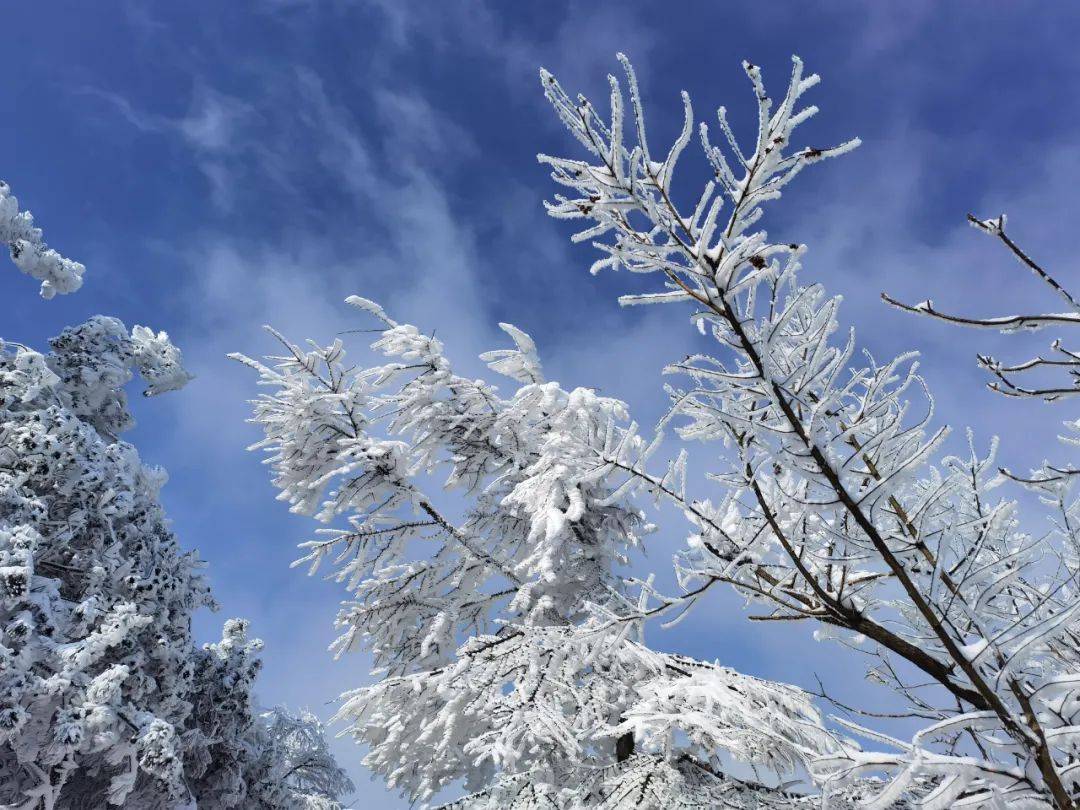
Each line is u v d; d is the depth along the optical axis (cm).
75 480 1484
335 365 787
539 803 436
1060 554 359
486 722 617
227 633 1828
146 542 1645
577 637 365
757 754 425
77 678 1165
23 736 1077
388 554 759
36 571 1396
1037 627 243
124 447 1786
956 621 313
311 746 2200
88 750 1143
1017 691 246
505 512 791
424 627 764
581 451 343
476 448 780
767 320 259
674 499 329
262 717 1942
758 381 270
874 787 354
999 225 209
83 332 2078
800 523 311
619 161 243
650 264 261
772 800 380
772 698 454
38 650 1134
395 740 648
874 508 268
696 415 323
